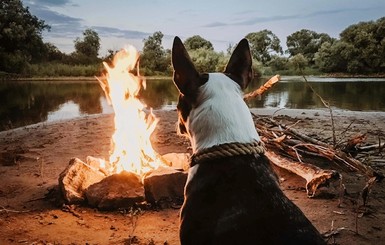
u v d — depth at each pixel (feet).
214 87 8.86
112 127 35.24
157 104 59.00
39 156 23.81
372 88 94.73
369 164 19.95
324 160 21.43
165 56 197.88
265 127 23.31
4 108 53.31
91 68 177.17
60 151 25.23
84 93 82.07
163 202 15.83
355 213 14.98
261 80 144.66
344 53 195.72
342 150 20.30
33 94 78.48
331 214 14.88
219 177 7.86
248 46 9.73
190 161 8.65
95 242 12.79
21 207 15.66
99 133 32.07
